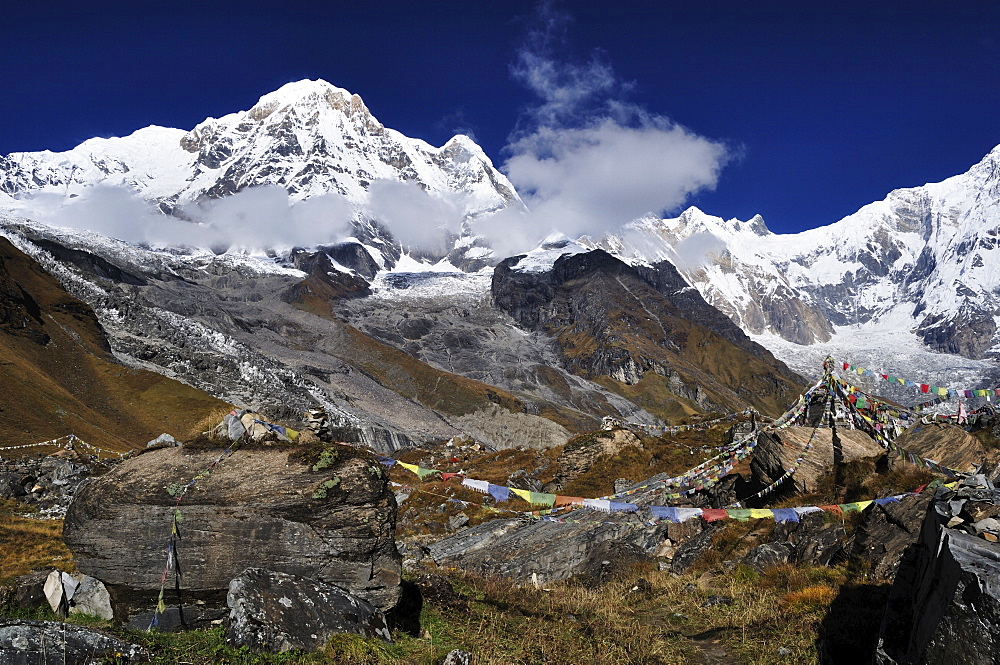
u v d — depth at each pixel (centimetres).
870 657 1062
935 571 797
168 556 1027
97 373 13862
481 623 1295
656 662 1198
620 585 1822
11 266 16925
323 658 910
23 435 8850
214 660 877
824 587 1405
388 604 1065
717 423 4028
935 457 1752
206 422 1227
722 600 1519
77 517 1064
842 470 1962
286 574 1003
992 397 1814
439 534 2934
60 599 1027
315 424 1252
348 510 1051
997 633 645
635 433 3975
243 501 1041
